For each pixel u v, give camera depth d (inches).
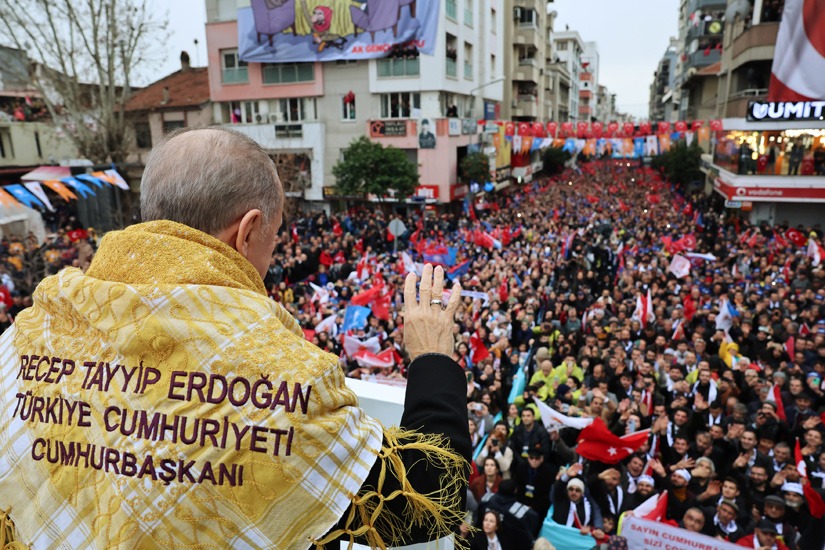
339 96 1315.2
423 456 39.2
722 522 230.1
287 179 1109.7
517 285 575.2
